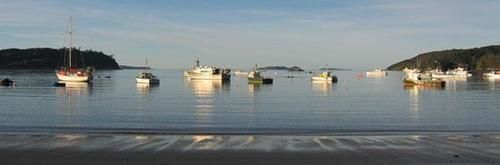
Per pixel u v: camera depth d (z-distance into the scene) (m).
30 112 44.41
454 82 137.50
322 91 91.69
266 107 52.75
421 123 36.06
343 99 67.94
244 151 18.53
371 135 24.08
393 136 22.98
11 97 67.56
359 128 31.73
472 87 106.31
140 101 61.78
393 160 16.97
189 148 19.09
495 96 73.38
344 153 18.17
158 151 18.47
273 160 17.03
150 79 119.38
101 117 40.16
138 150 18.66
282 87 108.50
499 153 18.02
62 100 62.25
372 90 96.12
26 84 106.88
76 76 119.62
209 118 40.03
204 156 17.61
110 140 21.06
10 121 35.84
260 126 33.28
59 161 16.80
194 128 31.11
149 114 43.59
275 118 40.19
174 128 31.03
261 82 134.25
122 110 47.81
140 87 103.00
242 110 48.59
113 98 67.44
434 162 16.59
